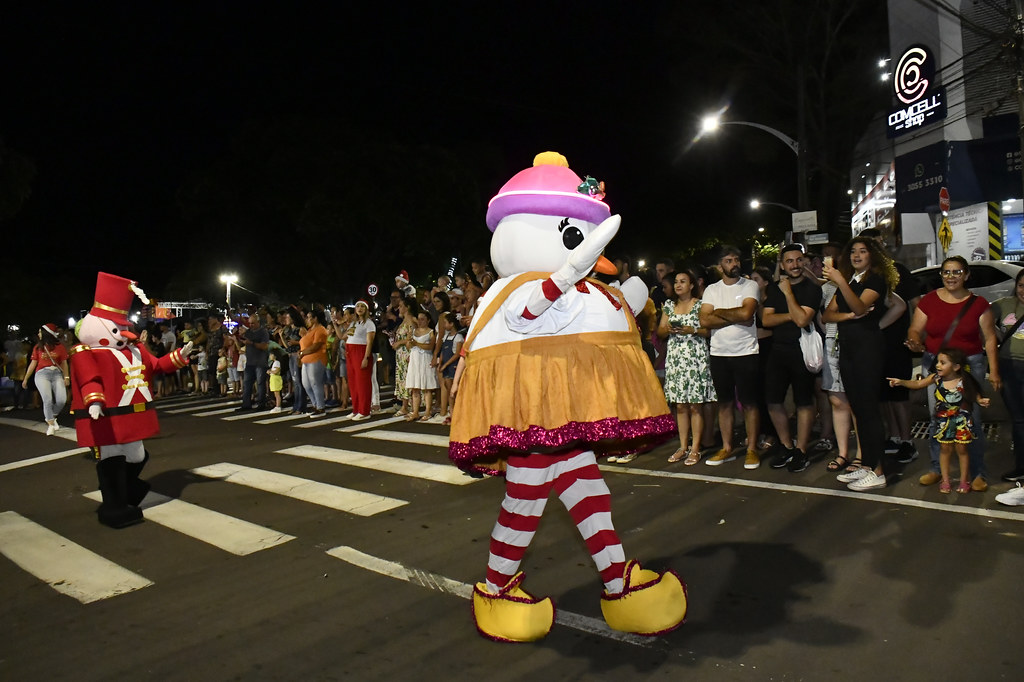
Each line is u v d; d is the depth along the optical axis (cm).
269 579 456
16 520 630
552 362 335
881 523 479
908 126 1781
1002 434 731
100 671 347
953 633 329
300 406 1247
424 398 1123
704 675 309
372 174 2869
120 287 598
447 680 320
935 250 1839
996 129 1583
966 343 550
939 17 1659
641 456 722
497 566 354
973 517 479
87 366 575
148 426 599
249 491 686
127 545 540
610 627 356
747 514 518
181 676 338
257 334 1320
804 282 616
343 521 572
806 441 632
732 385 670
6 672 351
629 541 481
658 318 858
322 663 343
